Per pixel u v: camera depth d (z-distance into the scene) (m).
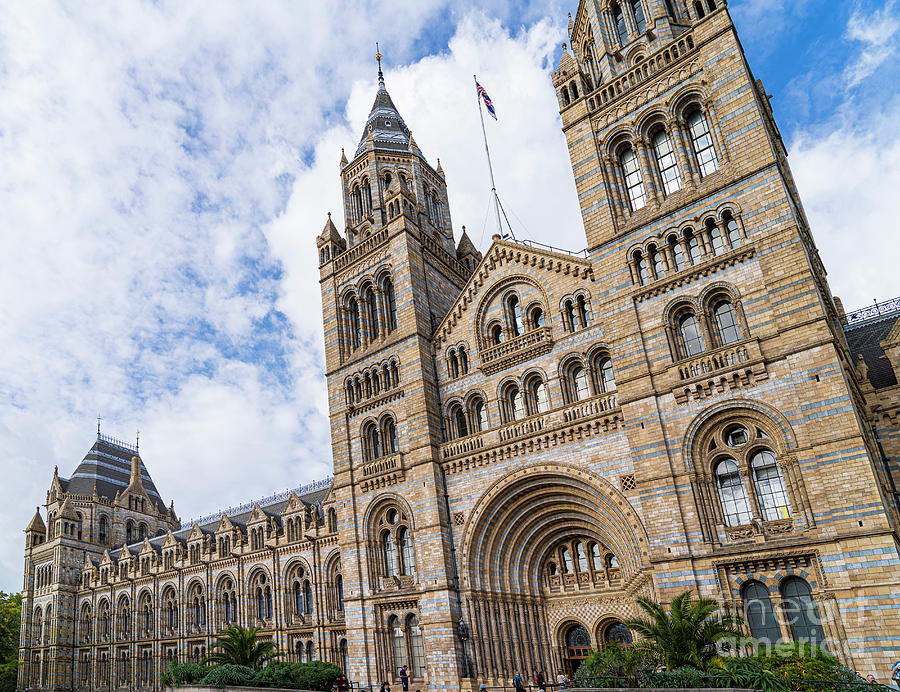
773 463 33.12
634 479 38.03
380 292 54.75
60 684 101.50
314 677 42.66
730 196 36.88
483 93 59.41
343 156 64.06
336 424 53.28
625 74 43.56
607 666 29.52
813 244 42.56
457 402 48.59
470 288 49.94
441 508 45.25
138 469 125.00
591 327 43.09
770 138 36.56
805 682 24.77
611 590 42.12
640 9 45.50
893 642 27.50
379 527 48.84
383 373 51.81
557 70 47.25
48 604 107.44
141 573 96.00
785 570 31.17
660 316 37.97
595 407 41.03
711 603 29.02
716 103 38.56
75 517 112.12
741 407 33.94
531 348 45.06
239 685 42.88
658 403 36.78
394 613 46.19
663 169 41.62
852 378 36.06
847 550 29.31
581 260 44.41
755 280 35.12
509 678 41.44
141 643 92.44
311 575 72.19
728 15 38.94
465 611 42.59
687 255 38.03
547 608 44.62
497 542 44.56
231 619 81.56
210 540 87.31
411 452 47.59
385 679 44.88
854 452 30.03
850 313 48.91
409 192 56.56
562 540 44.66
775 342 33.62
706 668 27.25
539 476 42.31
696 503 34.22
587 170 43.59
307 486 88.50
